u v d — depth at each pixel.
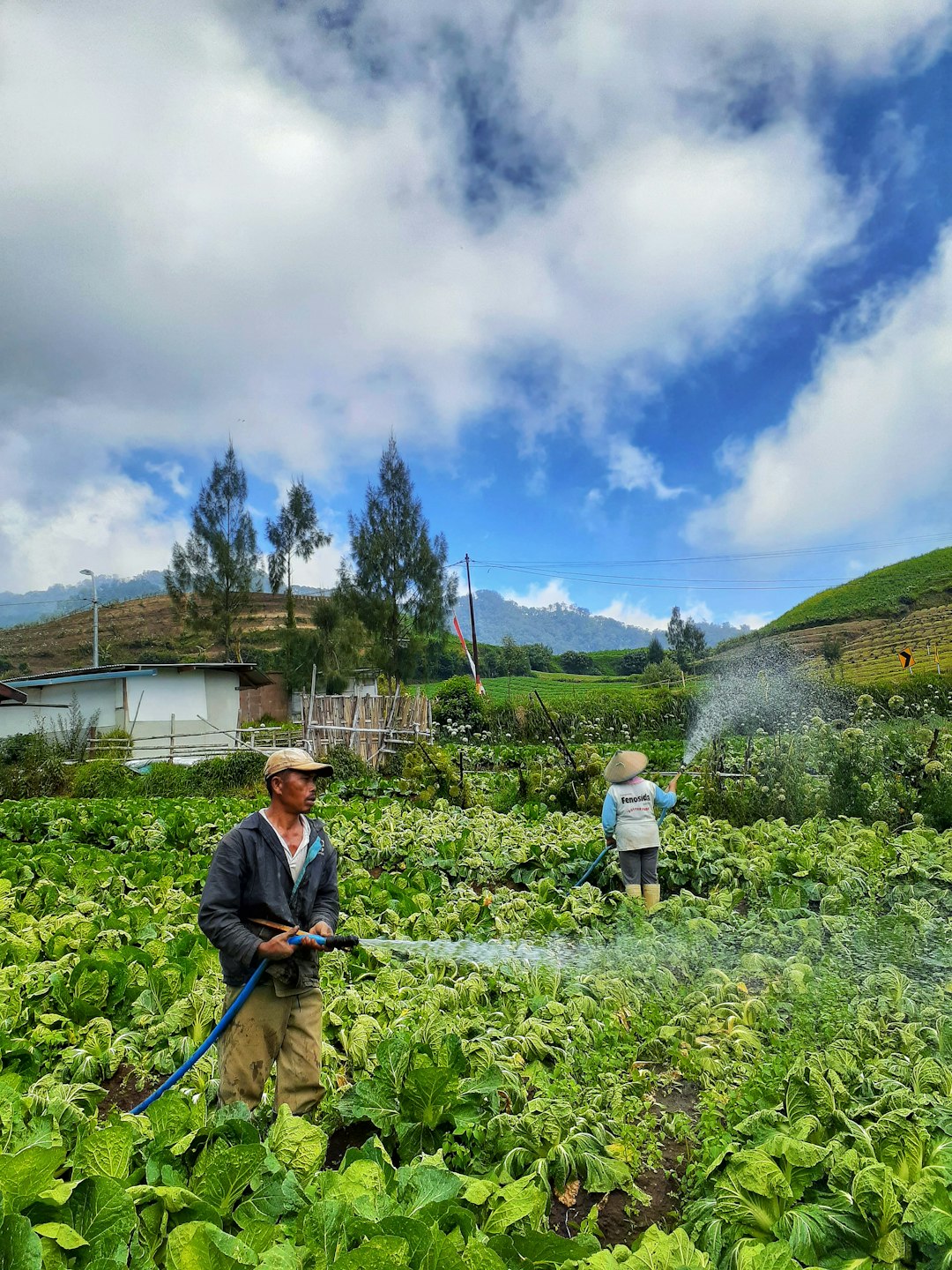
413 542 42.12
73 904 9.10
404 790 17.73
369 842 12.04
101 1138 3.46
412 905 8.45
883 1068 4.57
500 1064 4.91
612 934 7.67
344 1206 3.11
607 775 8.91
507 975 6.39
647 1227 3.89
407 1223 2.91
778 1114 4.16
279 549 57.66
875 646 53.34
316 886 4.43
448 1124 4.31
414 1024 5.39
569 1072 4.98
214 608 53.31
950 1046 4.82
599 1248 3.30
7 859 10.69
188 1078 4.70
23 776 23.92
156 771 23.56
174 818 14.02
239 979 4.27
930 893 7.99
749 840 10.52
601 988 6.13
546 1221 3.75
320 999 4.45
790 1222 3.33
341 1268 2.71
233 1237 2.93
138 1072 5.37
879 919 6.99
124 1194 3.11
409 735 23.34
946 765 11.57
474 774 19.53
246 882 4.25
